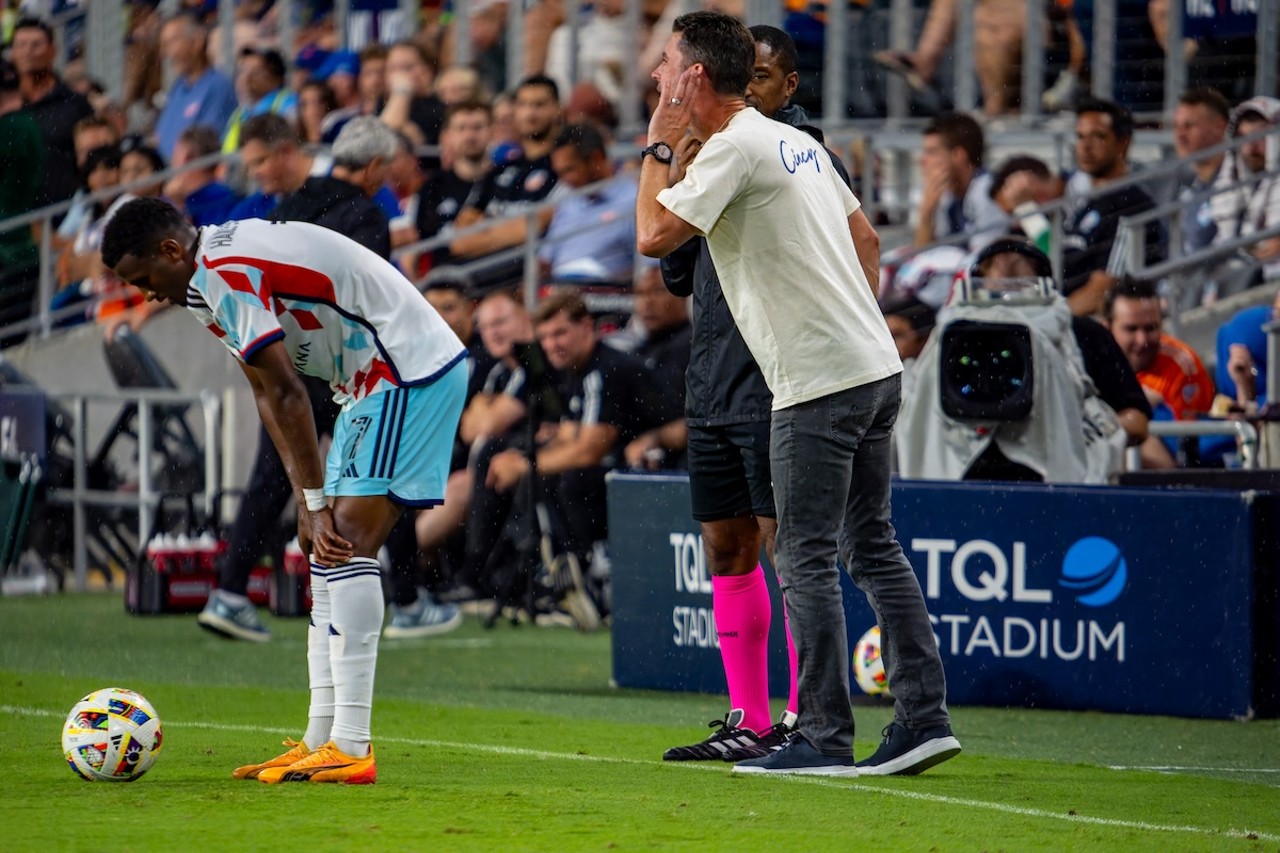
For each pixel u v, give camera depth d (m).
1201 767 17.88
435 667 27.23
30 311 48.94
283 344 14.51
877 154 43.25
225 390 41.81
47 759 16.33
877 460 15.86
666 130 15.54
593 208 40.62
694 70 15.51
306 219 28.89
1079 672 22.03
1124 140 36.47
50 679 23.69
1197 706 21.45
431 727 19.94
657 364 34.00
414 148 44.41
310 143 47.03
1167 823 13.97
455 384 15.14
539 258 40.62
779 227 15.22
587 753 17.75
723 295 17.00
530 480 33.22
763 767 15.92
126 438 43.81
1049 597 22.17
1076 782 16.27
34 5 56.56
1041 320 23.98
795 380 15.30
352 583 14.80
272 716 20.47
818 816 13.65
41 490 38.81
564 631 33.22
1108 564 21.89
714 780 15.54
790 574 15.70
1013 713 22.03
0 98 50.53
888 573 15.99
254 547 30.00
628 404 33.78
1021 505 22.25
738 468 17.28
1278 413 26.75
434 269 41.50
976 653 22.50
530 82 42.25
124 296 45.88
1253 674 21.23
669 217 15.00
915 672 15.94
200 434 42.28
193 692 22.67
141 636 30.86
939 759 15.95
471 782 15.23
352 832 12.50
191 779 15.05
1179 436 27.66
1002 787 15.73
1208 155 34.38
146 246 14.35
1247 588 21.20
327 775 14.77
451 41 50.09
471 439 35.88
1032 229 36.62
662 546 24.17
